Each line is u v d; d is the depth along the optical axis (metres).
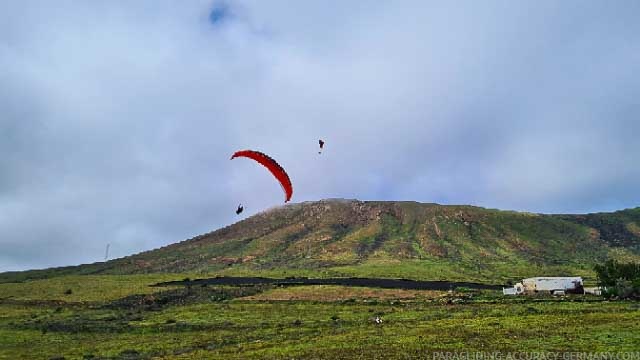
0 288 153.50
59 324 98.88
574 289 121.12
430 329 70.56
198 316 102.06
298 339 69.94
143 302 124.56
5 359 70.56
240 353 61.91
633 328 61.88
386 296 125.12
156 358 63.41
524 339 58.91
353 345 61.53
